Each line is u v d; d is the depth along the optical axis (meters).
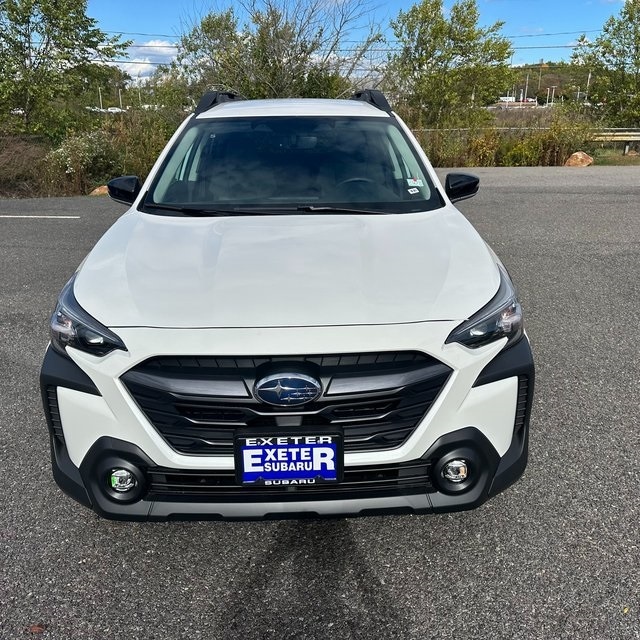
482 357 2.14
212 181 3.24
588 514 2.57
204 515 2.13
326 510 2.12
